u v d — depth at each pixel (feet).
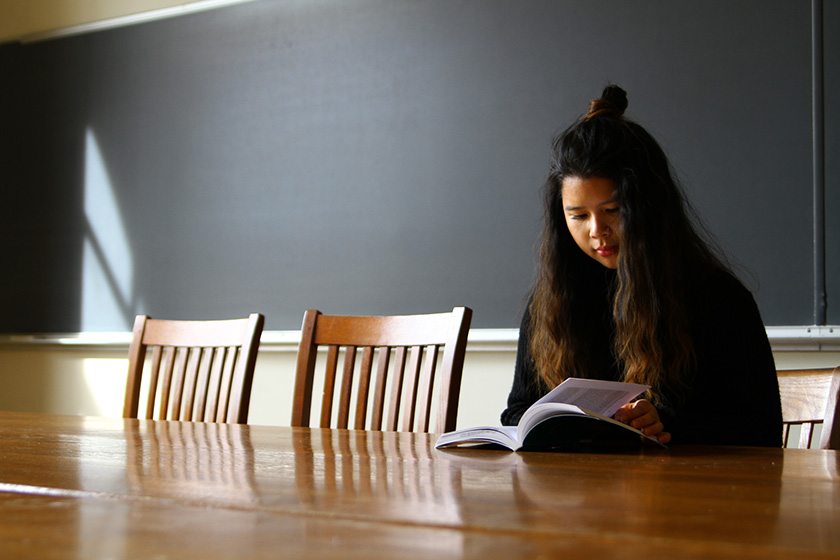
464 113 10.50
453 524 1.93
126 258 12.39
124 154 12.53
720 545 1.71
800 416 5.11
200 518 2.00
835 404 4.73
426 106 10.72
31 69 13.19
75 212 12.76
